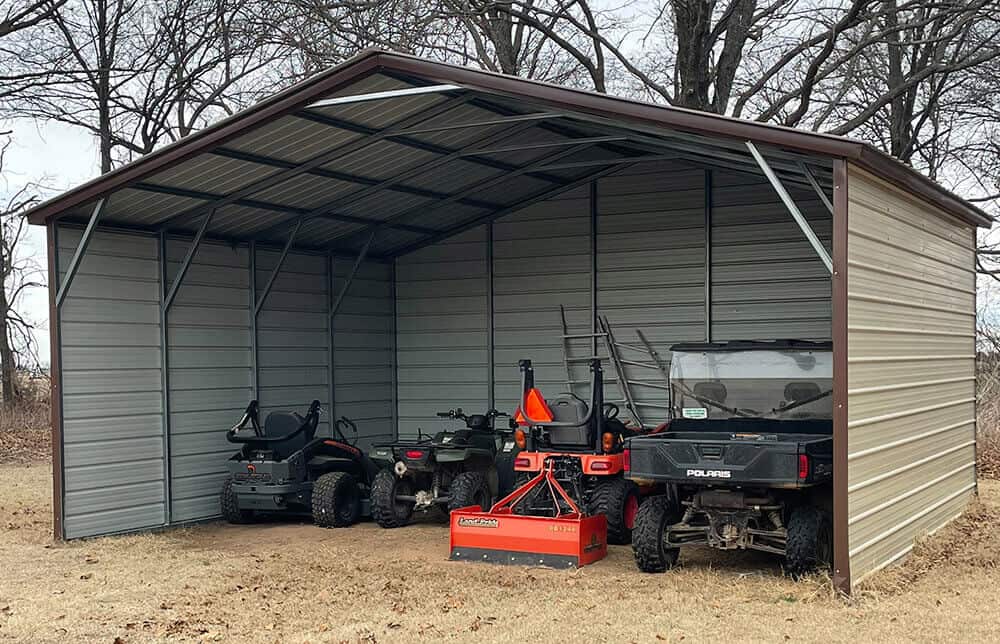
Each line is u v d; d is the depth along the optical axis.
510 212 13.03
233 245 11.36
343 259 12.95
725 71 17.19
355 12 17.53
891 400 8.02
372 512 10.09
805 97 15.72
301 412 12.16
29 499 12.50
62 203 9.31
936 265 9.53
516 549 8.25
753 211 11.67
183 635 6.29
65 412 9.49
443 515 10.96
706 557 8.36
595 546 8.26
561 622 6.38
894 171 7.83
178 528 10.34
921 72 15.38
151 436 10.27
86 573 8.09
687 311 11.98
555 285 12.77
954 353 10.29
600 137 9.86
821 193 7.22
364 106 8.63
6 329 21.72
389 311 13.73
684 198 12.03
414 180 11.02
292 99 8.35
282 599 7.17
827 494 7.87
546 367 12.80
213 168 9.37
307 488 10.39
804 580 7.18
